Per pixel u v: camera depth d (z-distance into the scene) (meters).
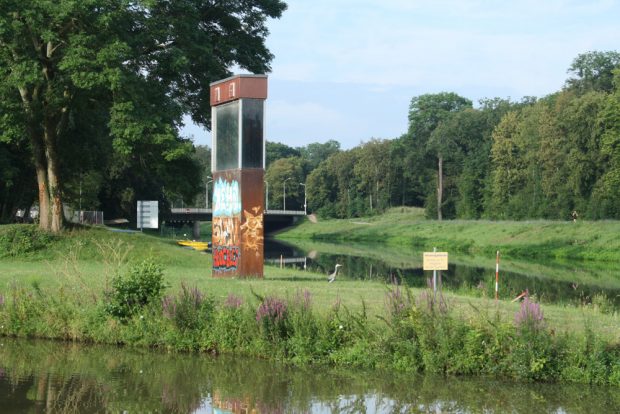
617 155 69.62
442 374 13.20
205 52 33.22
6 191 47.38
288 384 12.84
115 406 11.66
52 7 27.58
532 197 91.06
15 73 28.27
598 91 90.50
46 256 30.67
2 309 17.25
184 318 15.42
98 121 38.12
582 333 13.68
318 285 21.22
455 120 110.19
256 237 23.52
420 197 129.62
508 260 63.22
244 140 23.30
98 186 60.59
